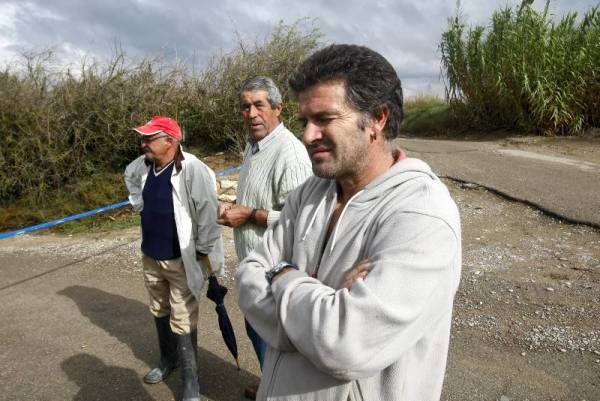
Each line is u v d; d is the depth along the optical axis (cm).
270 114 262
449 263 117
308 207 145
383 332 110
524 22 1148
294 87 132
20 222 780
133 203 317
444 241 117
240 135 936
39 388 329
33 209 797
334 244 131
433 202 121
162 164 302
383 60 130
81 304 461
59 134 827
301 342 116
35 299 476
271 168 259
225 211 257
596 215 563
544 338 345
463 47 1290
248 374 337
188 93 948
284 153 256
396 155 139
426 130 1441
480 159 867
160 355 367
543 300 397
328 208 140
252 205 264
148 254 305
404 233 116
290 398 126
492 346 342
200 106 947
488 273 454
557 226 561
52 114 826
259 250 156
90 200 802
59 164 816
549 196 638
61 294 486
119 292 486
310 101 127
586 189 662
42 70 851
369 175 134
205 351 364
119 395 320
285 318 121
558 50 1106
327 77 125
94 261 575
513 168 795
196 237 308
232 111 928
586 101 1102
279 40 952
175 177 295
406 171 128
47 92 847
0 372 348
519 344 342
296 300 121
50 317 435
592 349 329
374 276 113
